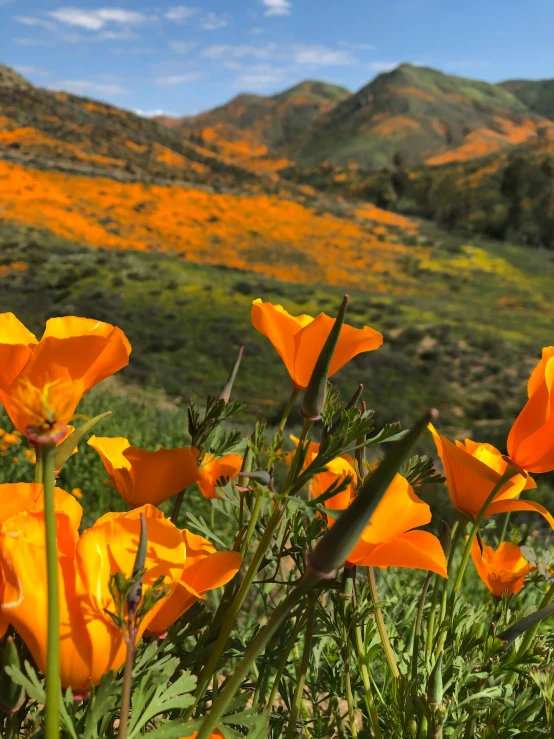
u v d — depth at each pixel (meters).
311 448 0.96
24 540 0.62
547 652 1.04
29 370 0.70
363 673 0.97
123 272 37.47
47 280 35.56
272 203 70.50
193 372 25.38
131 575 0.64
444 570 0.76
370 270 59.62
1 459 4.34
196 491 4.17
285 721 1.06
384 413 23.44
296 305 37.25
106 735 0.69
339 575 0.95
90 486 4.74
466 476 1.02
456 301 53.53
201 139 134.62
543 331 43.38
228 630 0.78
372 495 0.59
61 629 0.60
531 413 0.93
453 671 0.97
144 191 63.62
